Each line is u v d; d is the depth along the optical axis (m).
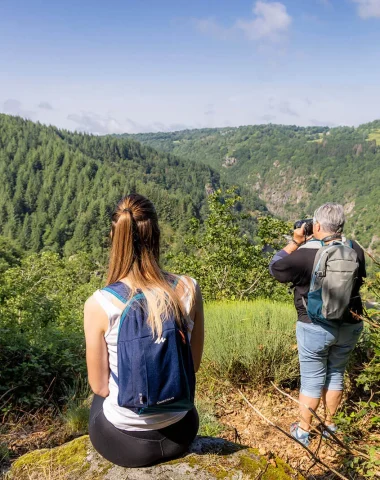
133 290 1.58
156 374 1.48
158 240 1.72
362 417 2.88
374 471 2.12
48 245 147.25
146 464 1.67
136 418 1.59
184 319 1.62
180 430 1.68
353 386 3.56
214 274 12.01
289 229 11.94
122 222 1.65
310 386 3.02
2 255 73.12
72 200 167.50
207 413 3.52
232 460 1.77
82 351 4.96
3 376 4.00
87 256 30.70
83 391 4.14
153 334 1.50
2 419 3.59
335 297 2.79
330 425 3.01
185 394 1.52
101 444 1.68
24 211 172.25
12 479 1.86
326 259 2.82
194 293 1.73
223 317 4.78
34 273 20.56
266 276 11.91
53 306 8.17
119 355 1.51
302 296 2.99
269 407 3.76
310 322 2.97
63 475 1.77
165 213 152.50
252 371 4.07
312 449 2.92
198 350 1.81
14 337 4.75
